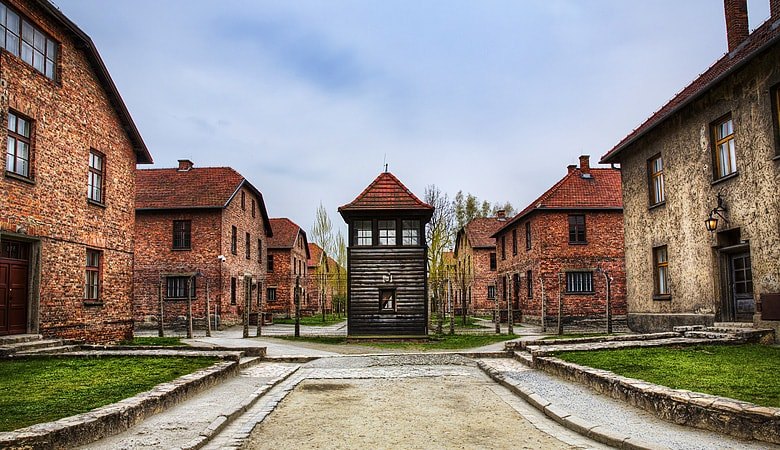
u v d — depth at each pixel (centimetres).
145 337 2375
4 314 1476
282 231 5266
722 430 721
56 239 1639
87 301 1795
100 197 1925
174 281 3369
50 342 1523
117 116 2030
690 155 1855
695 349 1355
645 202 2162
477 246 5144
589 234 3198
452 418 868
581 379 1102
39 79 1577
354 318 2220
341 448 701
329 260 6425
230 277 3500
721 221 1689
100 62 1856
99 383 1012
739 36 1953
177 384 984
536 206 3194
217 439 749
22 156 1526
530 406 962
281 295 4991
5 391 935
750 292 1630
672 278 1966
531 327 3117
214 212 3369
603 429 745
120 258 2027
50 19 1639
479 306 5103
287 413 920
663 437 707
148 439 721
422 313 2214
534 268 3341
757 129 1527
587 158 3475
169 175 3700
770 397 799
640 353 1308
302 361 1630
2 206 1420
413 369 1441
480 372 1388
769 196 1484
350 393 1101
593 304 3161
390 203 2281
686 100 1722
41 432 638
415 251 2247
